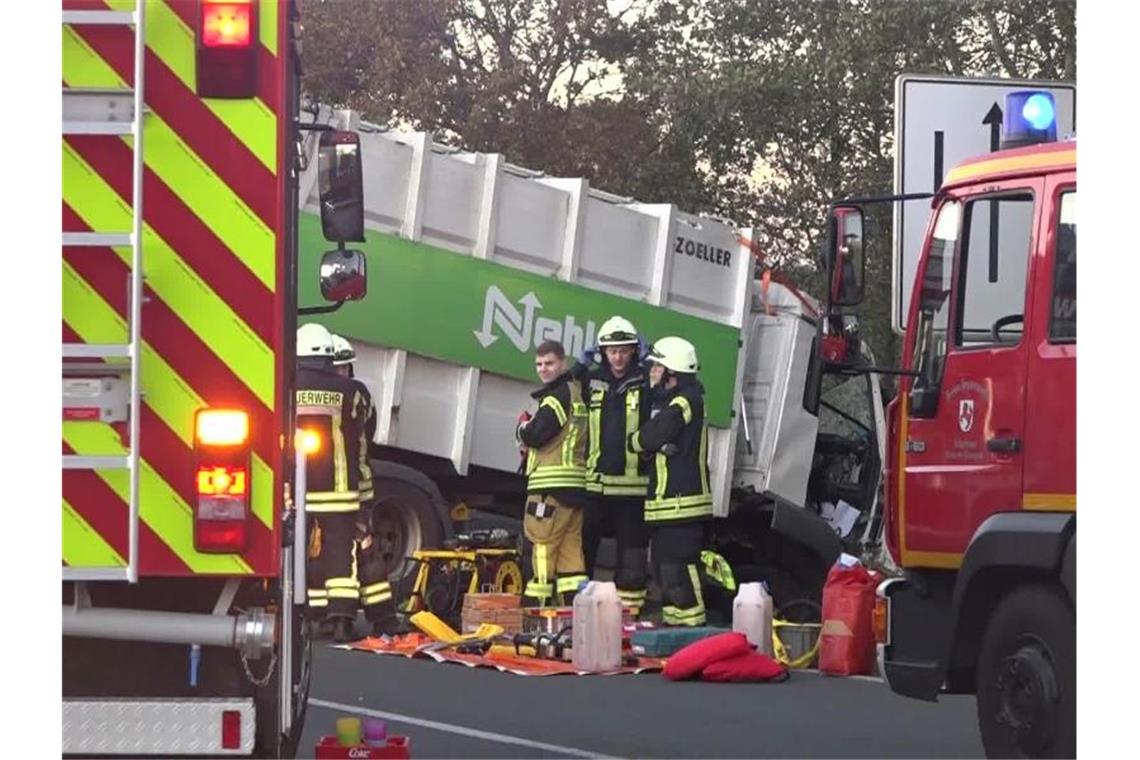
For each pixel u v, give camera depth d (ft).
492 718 87.76
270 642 49.55
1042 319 65.82
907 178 104.37
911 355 72.74
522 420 128.26
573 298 135.64
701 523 118.21
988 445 67.97
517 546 132.77
